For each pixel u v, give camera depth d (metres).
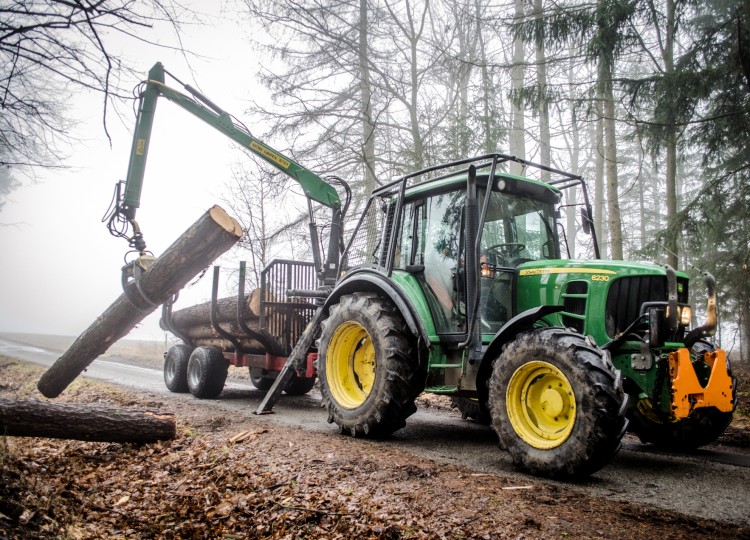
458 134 12.94
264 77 14.36
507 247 5.82
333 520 3.43
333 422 6.39
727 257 14.16
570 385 4.36
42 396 9.01
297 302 8.69
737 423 7.14
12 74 4.34
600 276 5.22
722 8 12.41
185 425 6.22
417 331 5.71
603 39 10.44
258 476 4.31
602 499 3.88
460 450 5.55
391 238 6.30
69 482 4.37
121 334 6.84
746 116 10.41
